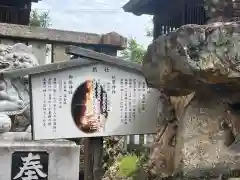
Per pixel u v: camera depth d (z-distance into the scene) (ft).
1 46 23.53
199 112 10.33
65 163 19.90
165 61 9.56
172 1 35.86
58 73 18.02
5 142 19.86
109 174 28.91
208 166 9.57
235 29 8.54
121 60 18.57
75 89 18.20
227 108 10.33
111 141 33.47
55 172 19.72
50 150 19.71
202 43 8.73
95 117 18.40
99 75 18.51
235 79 8.96
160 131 13.47
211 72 8.79
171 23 36.73
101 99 18.52
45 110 17.89
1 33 29.76
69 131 18.12
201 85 9.96
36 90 17.78
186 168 9.61
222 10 10.25
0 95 22.27
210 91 10.39
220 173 9.48
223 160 9.59
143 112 19.07
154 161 12.66
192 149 9.87
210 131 10.05
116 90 18.76
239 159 9.53
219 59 8.64
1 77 20.81
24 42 30.71
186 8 32.83
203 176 9.50
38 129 17.79
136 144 37.47
